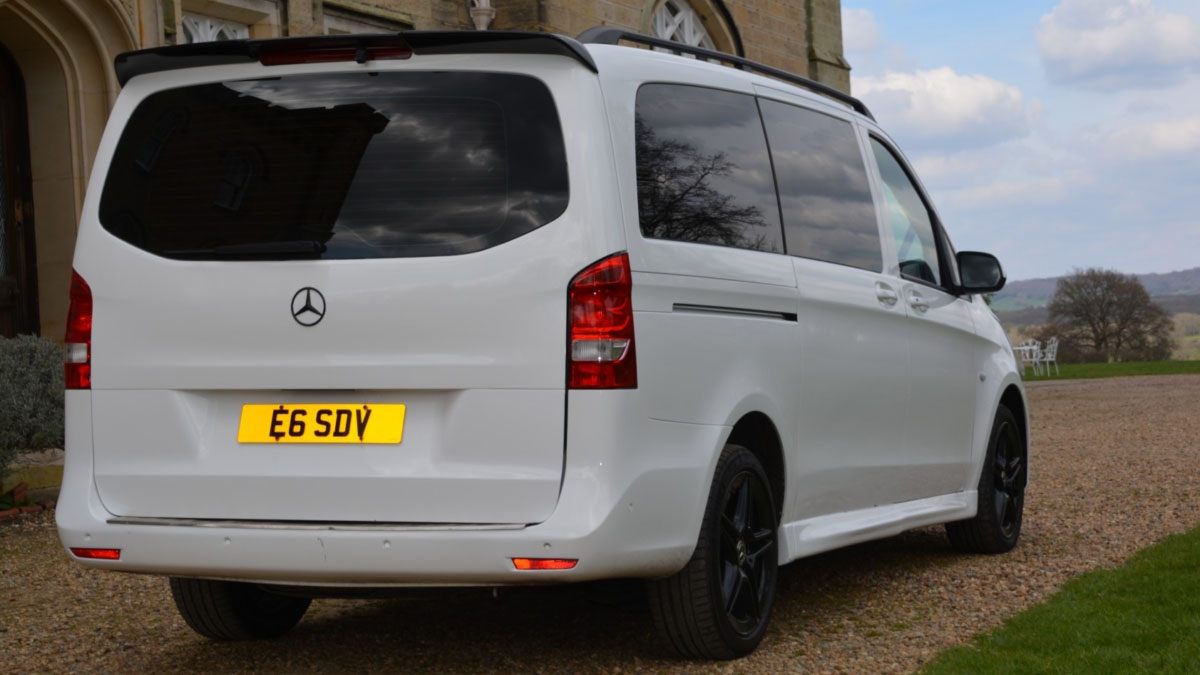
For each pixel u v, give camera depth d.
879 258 5.36
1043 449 11.31
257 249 3.84
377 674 4.18
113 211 4.05
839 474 4.90
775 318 4.48
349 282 3.75
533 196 3.71
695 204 4.17
